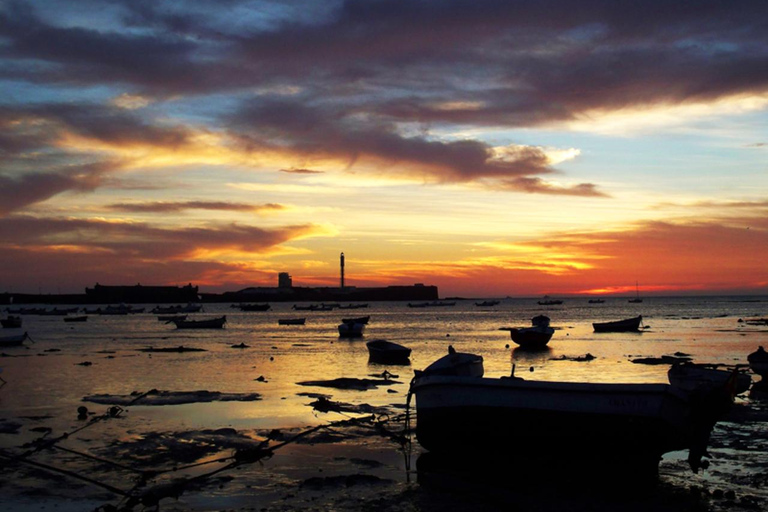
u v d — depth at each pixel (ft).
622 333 293.43
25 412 87.30
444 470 60.75
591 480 58.03
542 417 62.75
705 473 59.00
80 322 465.47
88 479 56.29
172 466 61.05
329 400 96.48
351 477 57.31
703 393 59.52
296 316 640.17
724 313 583.58
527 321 476.54
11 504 50.78
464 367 78.28
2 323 367.66
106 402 94.73
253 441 69.82
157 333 320.09
